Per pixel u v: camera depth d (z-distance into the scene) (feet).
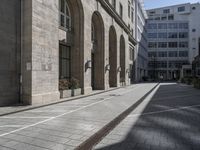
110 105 45.11
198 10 283.59
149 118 32.17
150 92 79.46
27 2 43.96
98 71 89.97
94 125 27.48
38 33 45.24
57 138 22.11
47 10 48.42
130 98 58.70
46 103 45.62
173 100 54.75
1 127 26.35
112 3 106.11
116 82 112.06
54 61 51.16
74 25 68.85
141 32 236.63
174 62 290.56
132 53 178.50
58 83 54.19
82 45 68.18
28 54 43.73
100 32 89.92
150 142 21.13
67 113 35.60
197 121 30.07
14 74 43.55
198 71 176.24
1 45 40.93
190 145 20.31
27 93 43.65
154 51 293.64
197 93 74.95
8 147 19.53
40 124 27.94
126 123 28.99
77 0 66.33
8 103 42.29
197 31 281.74
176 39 290.76
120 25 119.14
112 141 21.44
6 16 41.93
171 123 28.91
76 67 68.44
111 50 112.37
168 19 304.09
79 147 19.54
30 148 19.29
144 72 266.16
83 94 66.49
